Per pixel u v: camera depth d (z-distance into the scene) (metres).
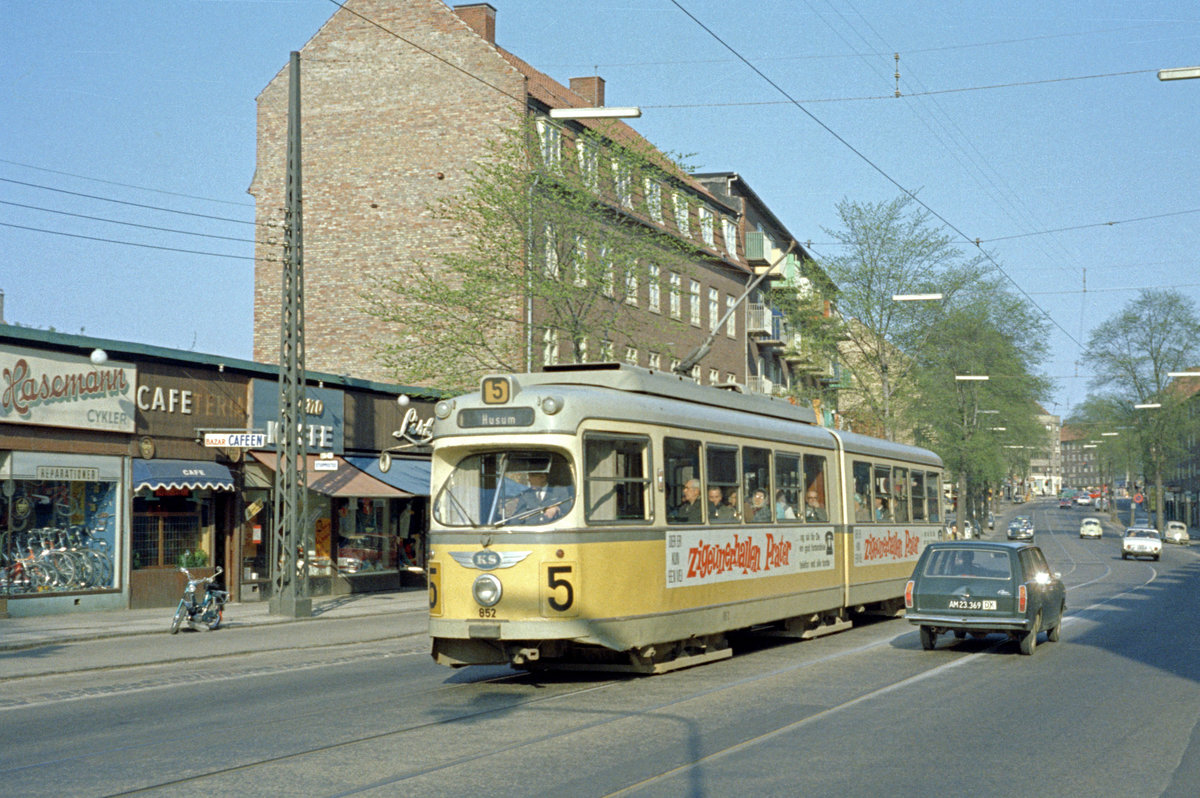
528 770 8.46
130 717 11.40
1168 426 83.38
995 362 65.00
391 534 33.88
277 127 41.34
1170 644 18.09
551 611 12.43
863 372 51.94
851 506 20.39
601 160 32.38
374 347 38.84
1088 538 92.69
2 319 35.75
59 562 23.33
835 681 13.41
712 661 15.42
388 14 39.75
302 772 8.42
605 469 13.12
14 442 22.30
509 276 30.72
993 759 8.92
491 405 12.94
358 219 39.50
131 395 24.86
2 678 14.76
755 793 7.77
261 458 28.16
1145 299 84.12
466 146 38.50
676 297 47.81
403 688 13.19
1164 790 7.92
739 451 16.22
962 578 16.72
